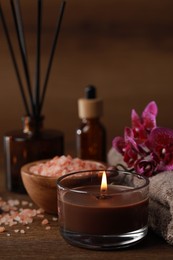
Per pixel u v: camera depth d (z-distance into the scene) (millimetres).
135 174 644
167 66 1118
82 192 609
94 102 837
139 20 1103
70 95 1124
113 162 796
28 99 1116
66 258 599
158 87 1124
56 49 1110
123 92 1126
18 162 786
